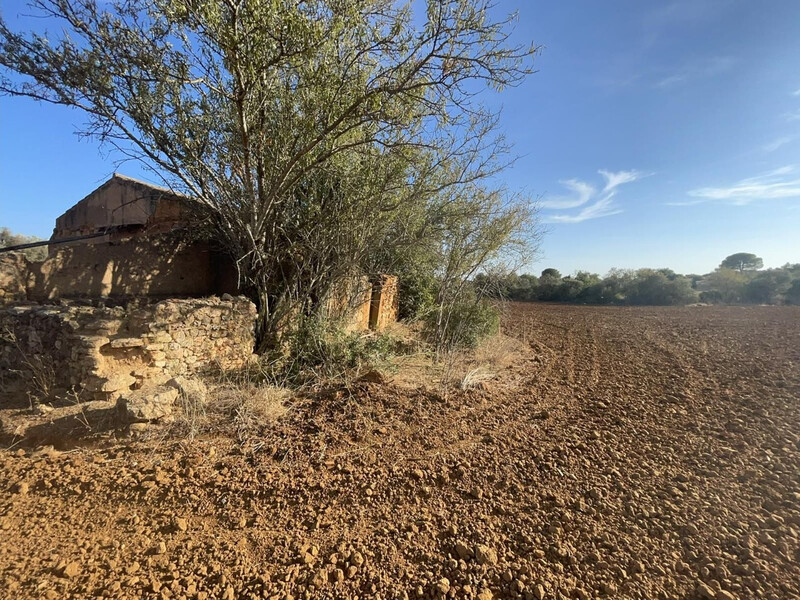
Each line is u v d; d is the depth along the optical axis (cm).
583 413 659
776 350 1170
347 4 601
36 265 834
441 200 1015
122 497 386
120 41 661
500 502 386
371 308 1248
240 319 762
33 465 438
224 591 273
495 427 587
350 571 292
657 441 533
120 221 1263
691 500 384
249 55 589
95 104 689
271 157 757
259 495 392
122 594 272
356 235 896
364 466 452
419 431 554
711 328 1752
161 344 635
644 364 1063
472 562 303
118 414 524
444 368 864
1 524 349
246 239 837
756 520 349
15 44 635
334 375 761
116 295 966
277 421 568
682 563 300
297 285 903
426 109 742
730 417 618
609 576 289
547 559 307
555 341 1490
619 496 395
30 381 639
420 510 373
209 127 754
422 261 1286
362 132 791
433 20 594
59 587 280
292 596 271
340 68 684
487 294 1244
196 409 554
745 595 267
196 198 866
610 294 3681
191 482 410
